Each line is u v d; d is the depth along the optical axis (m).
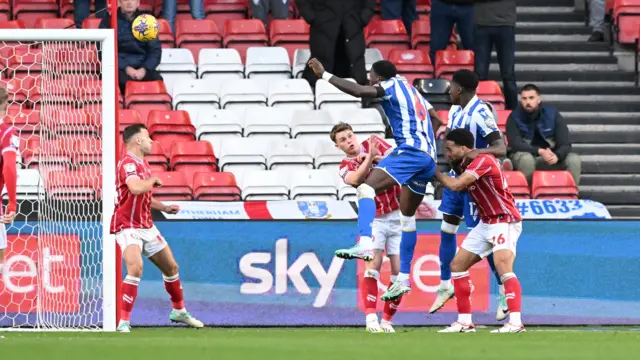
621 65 51.84
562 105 48.91
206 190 39.66
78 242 35.28
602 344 23.17
